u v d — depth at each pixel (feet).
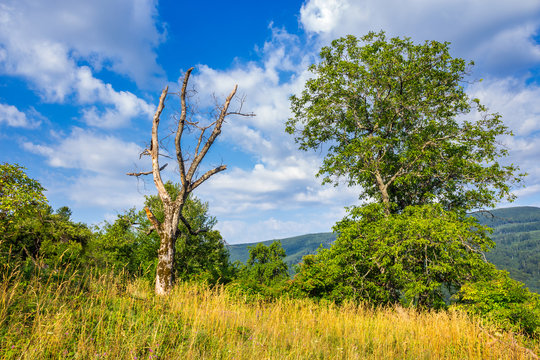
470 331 28.48
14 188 44.37
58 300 20.85
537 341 30.89
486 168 59.31
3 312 17.26
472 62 63.77
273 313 31.53
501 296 35.58
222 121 50.96
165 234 44.32
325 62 73.82
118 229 80.94
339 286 52.47
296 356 19.92
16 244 47.34
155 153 48.52
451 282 51.55
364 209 56.90
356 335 27.89
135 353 16.06
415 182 62.44
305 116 72.28
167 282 41.75
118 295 26.17
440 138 61.82
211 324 24.04
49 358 14.90
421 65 65.41
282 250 85.20
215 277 66.44
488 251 49.88
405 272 47.96
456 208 63.52
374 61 64.39
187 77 49.57
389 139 63.77
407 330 30.86
